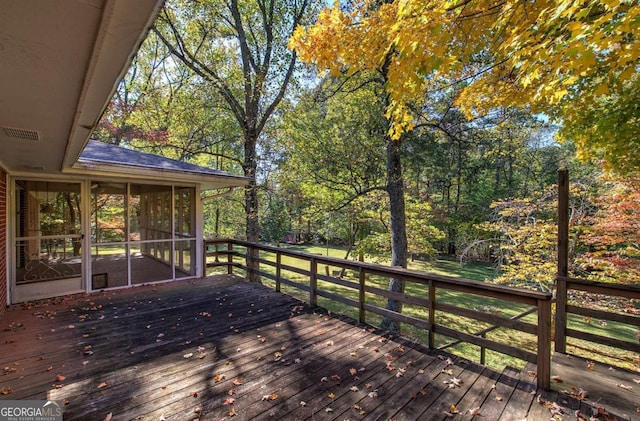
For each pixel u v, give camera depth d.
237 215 14.83
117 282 5.71
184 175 5.41
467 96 3.63
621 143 3.35
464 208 14.57
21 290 4.73
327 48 3.36
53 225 5.02
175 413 2.16
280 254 5.30
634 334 6.50
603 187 5.59
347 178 7.46
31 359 2.91
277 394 2.40
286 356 3.02
